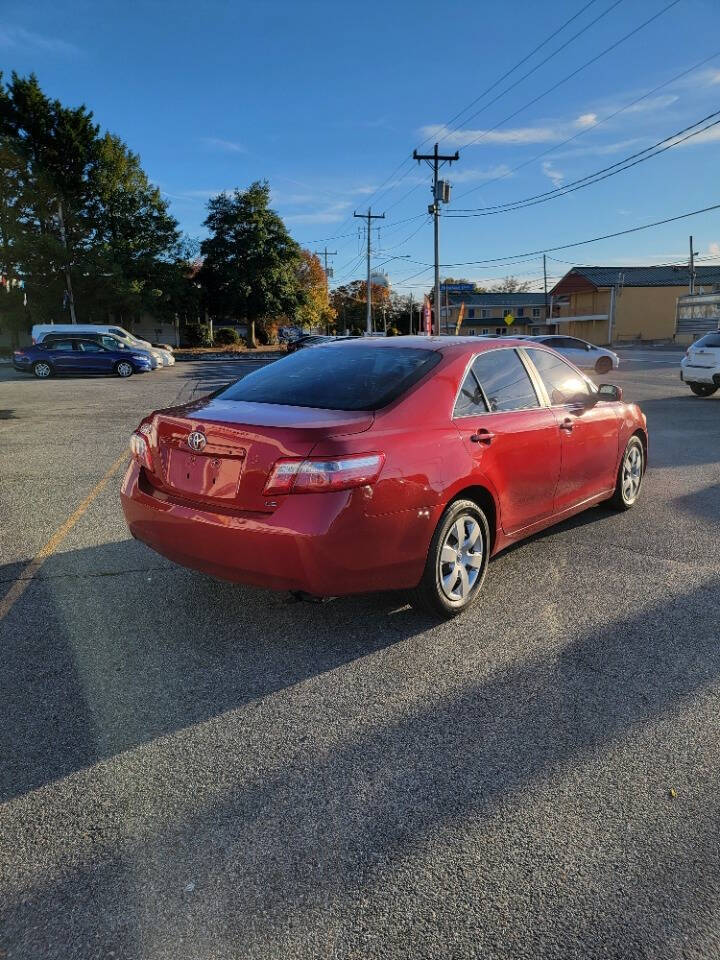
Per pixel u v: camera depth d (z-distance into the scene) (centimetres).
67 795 233
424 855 207
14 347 4397
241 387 396
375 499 311
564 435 451
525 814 225
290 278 5447
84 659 326
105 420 1184
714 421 1153
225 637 349
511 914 186
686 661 327
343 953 174
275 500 303
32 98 4122
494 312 9100
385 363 383
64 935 179
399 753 258
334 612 378
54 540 504
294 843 212
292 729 273
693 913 187
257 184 5178
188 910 187
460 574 369
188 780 242
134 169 4556
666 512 580
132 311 4562
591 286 6125
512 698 295
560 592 409
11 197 4194
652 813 225
